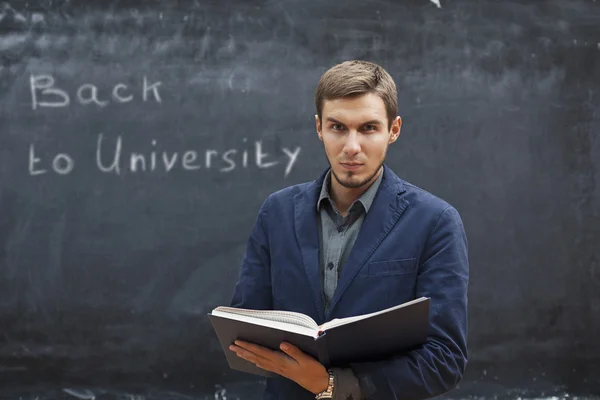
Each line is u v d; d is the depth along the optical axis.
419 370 1.38
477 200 3.47
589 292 3.49
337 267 1.52
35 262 3.40
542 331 3.48
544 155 3.47
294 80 3.44
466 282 1.47
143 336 3.43
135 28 3.41
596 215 3.48
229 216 3.44
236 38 3.43
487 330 3.47
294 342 1.33
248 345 1.40
